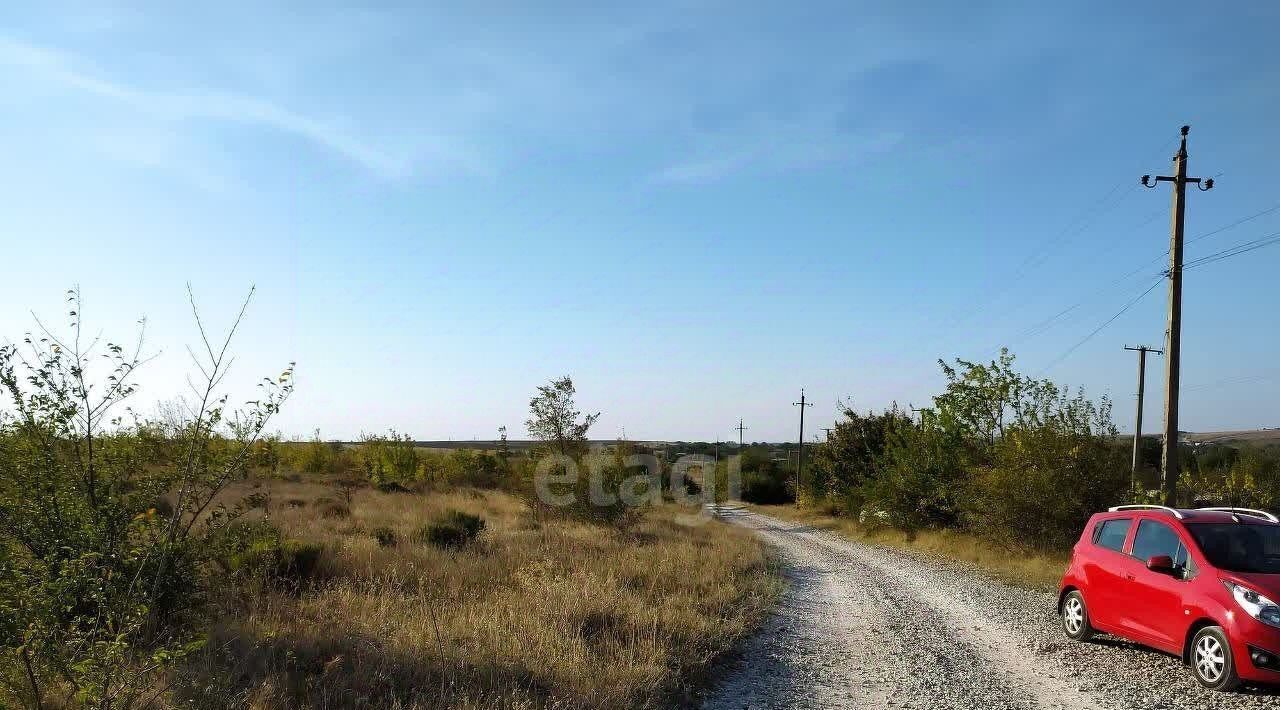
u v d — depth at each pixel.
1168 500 17.27
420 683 7.15
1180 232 17.81
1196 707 7.57
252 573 10.22
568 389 26.22
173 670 6.40
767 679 8.69
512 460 30.36
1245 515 9.39
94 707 5.21
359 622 8.80
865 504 35.16
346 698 6.61
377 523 20.44
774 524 40.53
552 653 8.16
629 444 26.38
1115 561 10.06
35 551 6.34
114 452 7.01
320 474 41.88
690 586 13.91
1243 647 7.82
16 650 5.21
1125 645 10.45
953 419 28.23
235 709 6.07
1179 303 17.70
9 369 6.56
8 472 6.55
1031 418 21.31
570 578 12.71
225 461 7.15
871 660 9.60
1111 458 20.16
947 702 7.78
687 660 8.94
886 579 18.02
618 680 7.64
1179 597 8.77
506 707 6.60
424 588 11.77
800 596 15.04
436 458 49.97
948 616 12.83
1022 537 20.69
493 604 10.51
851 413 42.44
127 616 5.61
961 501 24.06
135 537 6.69
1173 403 17.55
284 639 7.82
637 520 26.02
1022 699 7.88
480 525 20.62
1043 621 12.32
